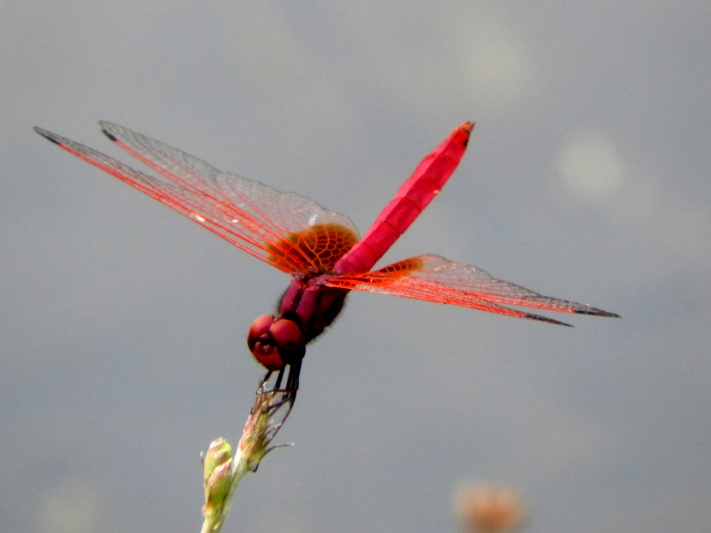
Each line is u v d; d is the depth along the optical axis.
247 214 1.12
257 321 1.11
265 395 1.10
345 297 1.12
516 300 1.10
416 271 1.11
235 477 1.10
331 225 1.12
